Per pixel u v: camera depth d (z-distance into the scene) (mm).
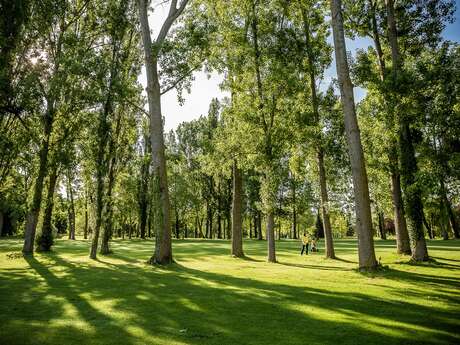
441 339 6188
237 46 23438
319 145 23969
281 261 22172
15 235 73625
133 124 29531
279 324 7152
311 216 73000
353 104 15375
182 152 68875
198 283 12414
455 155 17344
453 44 17641
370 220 15008
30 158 26562
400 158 19531
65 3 26344
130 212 64625
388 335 6410
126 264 19734
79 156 26406
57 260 22625
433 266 17016
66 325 7164
